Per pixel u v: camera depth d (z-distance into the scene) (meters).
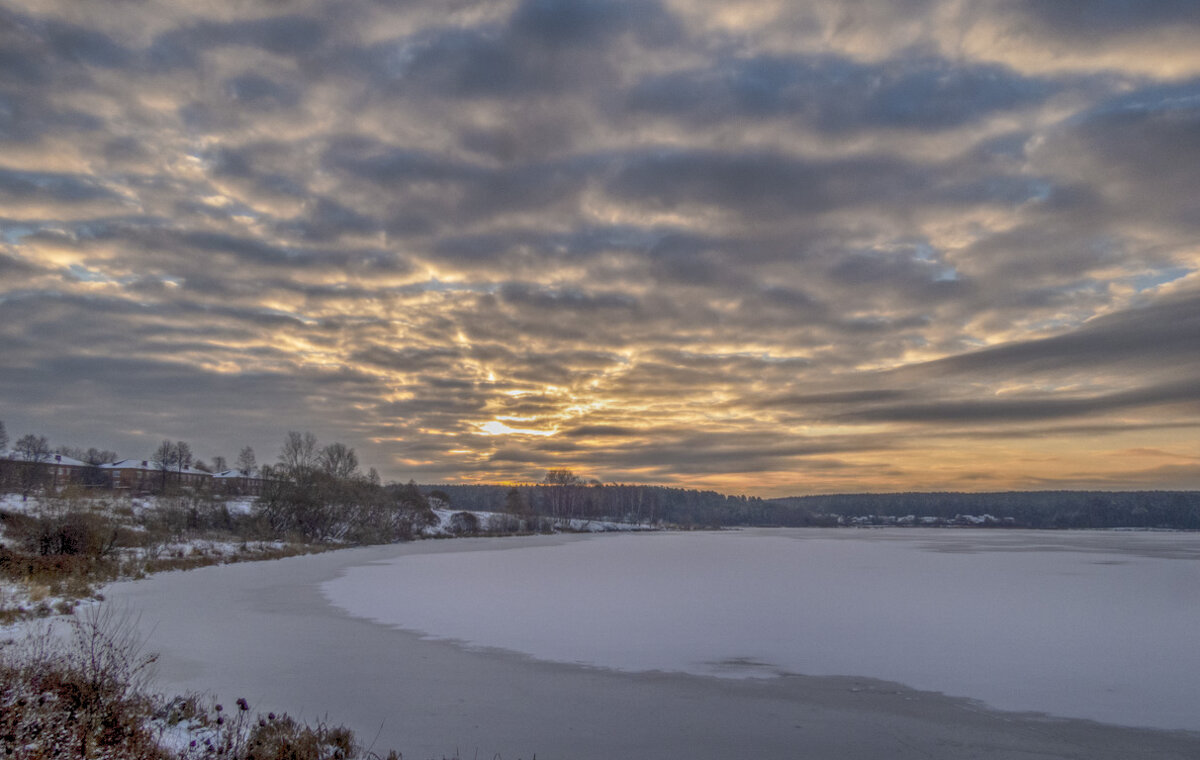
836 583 34.59
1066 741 10.96
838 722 11.73
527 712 11.96
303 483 74.31
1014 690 13.95
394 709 11.93
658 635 19.55
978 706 12.80
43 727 7.05
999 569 45.06
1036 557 60.09
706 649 17.67
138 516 53.62
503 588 31.34
